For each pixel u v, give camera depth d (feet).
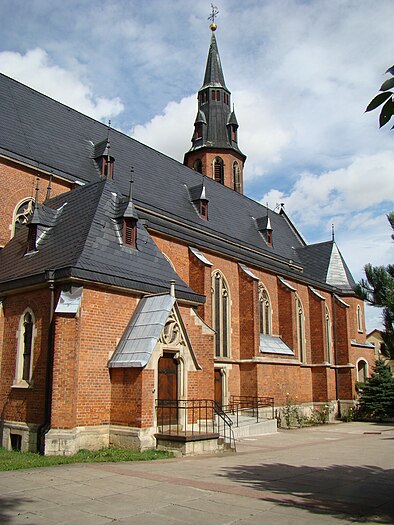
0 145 78.23
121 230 66.28
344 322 146.30
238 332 106.63
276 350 112.57
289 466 49.55
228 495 33.99
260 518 28.17
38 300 58.29
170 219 102.27
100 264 58.70
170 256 91.35
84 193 71.51
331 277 157.69
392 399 133.28
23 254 67.62
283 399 109.60
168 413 60.23
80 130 101.35
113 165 101.24
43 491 34.45
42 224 67.92
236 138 164.04
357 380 152.97
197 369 63.46
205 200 117.91
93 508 30.09
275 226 163.94
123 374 55.72
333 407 136.87
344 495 35.09
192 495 33.76
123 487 35.86
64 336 53.06
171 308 59.62
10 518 27.68
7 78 92.27
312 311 136.98
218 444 57.93
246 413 101.24
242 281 108.58
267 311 120.98
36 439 53.72
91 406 54.39
